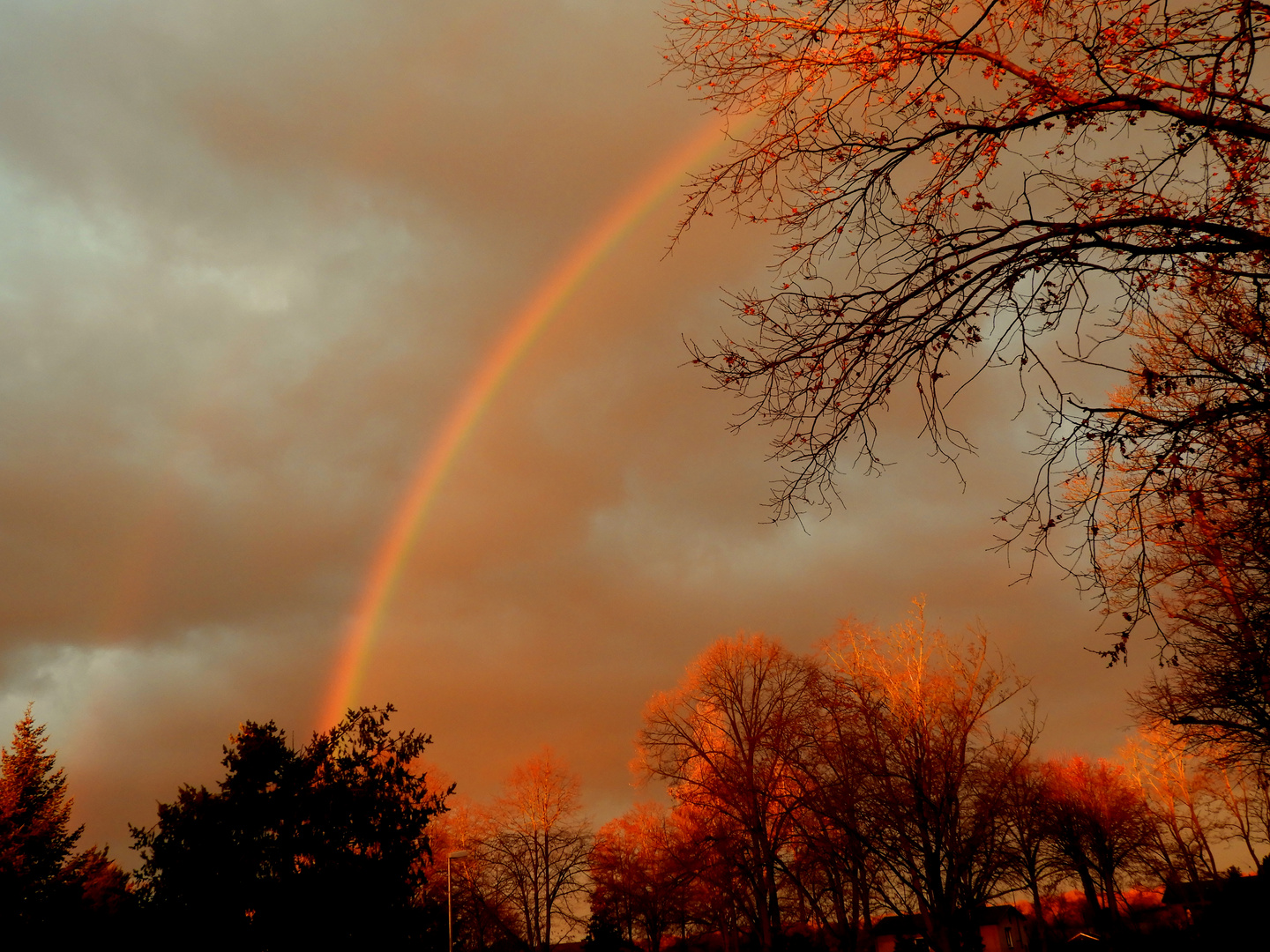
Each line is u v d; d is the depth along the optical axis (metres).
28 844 32.31
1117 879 44.84
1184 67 5.92
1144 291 6.14
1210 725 17.89
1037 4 6.00
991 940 46.47
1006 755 25.94
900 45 6.00
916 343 5.99
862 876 26.09
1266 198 6.20
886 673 26.20
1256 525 6.77
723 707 32.28
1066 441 6.14
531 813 48.09
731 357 6.43
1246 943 22.77
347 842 18.52
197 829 17.45
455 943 43.12
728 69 6.37
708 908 40.72
